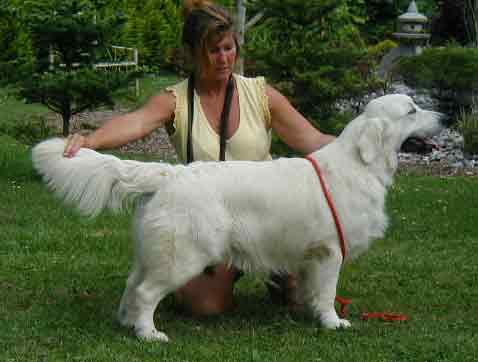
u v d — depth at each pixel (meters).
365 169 4.41
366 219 4.40
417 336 4.29
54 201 7.95
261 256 4.33
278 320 4.70
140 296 4.21
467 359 3.92
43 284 5.30
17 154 10.45
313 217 4.31
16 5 11.71
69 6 10.78
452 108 13.37
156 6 21.38
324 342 4.22
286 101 4.87
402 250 6.46
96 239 6.52
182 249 4.11
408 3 24.23
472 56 12.95
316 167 4.36
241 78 4.83
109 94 10.84
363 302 5.12
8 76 10.73
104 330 4.36
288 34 10.19
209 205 4.12
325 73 9.91
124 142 4.49
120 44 19.25
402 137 4.46
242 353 4.03
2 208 7.59
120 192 4.12
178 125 4.70
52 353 3.97
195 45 4.55
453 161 11.48
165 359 3.90
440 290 5.37
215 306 4.79
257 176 4.25
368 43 23.47
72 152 4.09
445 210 7.89
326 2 9.79
